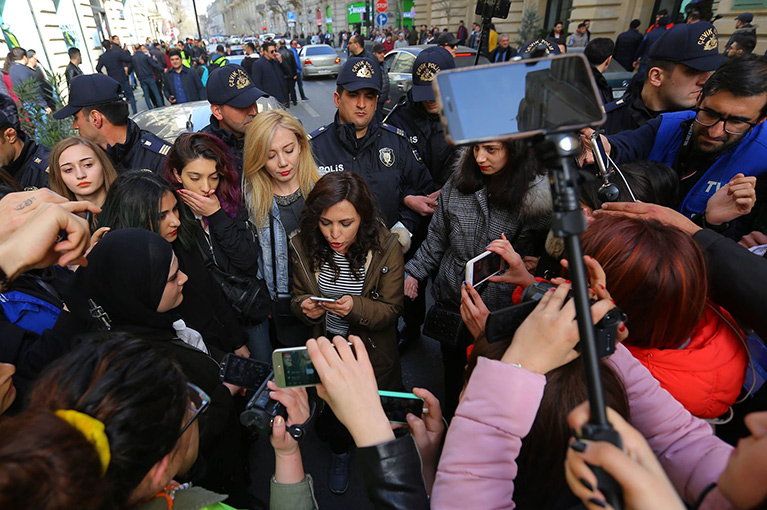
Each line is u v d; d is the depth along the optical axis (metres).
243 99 2.33
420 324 2.62
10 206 0.75
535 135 0.43
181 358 1.12
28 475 0.46
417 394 0.91
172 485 0.76
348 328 1.76
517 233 1.63
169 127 3.83
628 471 0.38
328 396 0.70
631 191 1.25
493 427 0.62
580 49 6.44
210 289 1.62
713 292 0.88
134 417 0.59
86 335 0.97
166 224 1.44
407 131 2.67
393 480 0.63
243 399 1.68
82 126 2.22
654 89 2.22
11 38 7.64
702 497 0.59
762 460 0.41
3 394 0.85
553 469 0.69
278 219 1.80
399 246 1.68
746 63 1.34
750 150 1.45
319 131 2.40
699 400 0.84
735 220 1.54
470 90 0.44
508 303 1.67
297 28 44.94
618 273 0.79
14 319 1.35
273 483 0.90
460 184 1.69
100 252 1.11
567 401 0.66
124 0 19.16
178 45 14.23
